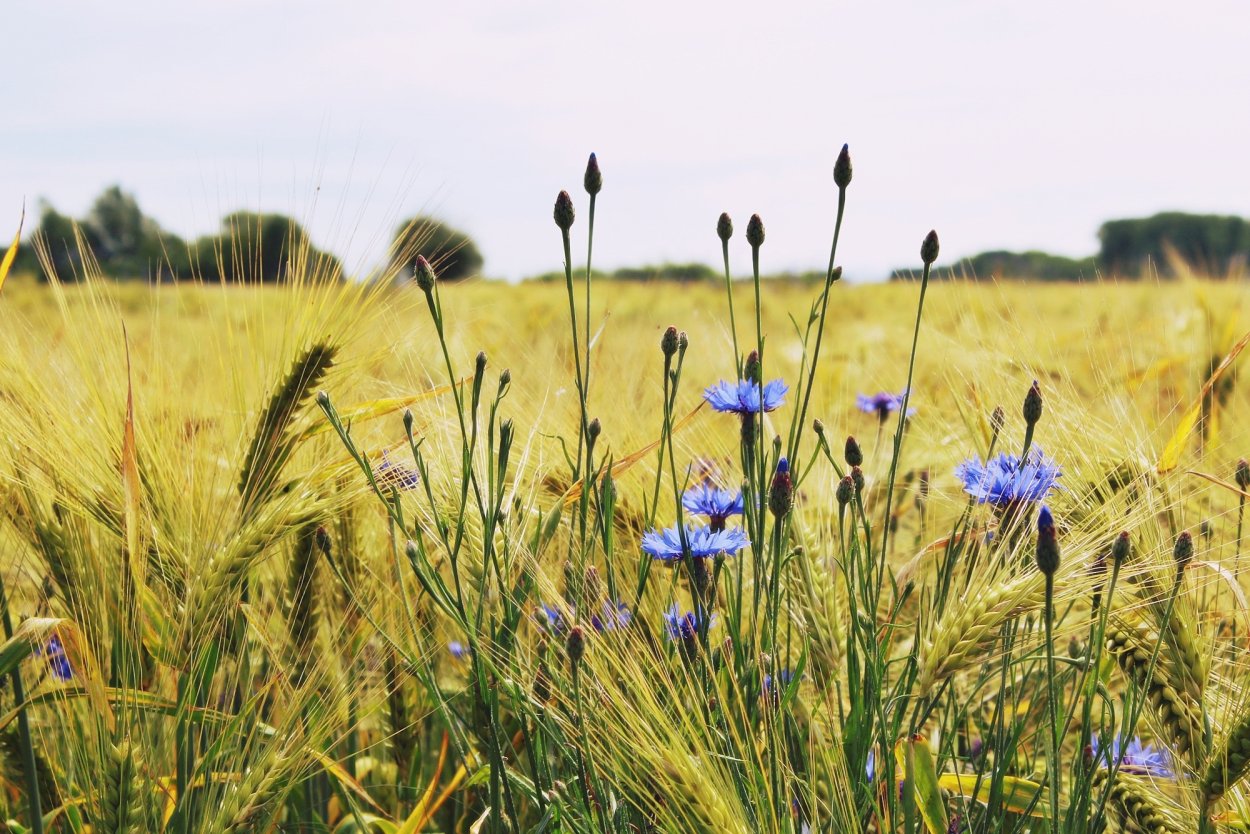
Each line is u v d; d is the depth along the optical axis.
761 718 0.82
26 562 0.95
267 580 1.02
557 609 0.83
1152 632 0.83
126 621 0.87
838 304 4.93
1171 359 1.44
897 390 1.31
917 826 0.81
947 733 0.89
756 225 0.81
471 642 0.81
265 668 1.01
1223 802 0.83
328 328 0.92
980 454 0.95
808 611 0.87
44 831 0.87
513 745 0.90
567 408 0.99
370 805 0.99
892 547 1.04
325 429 0.92
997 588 0.79
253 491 0.90
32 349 0.96
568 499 0.86
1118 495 0.87
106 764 0.82
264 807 0.87
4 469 0.91
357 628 0.95
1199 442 1.08
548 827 0.81
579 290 4.02
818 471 1.01
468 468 0.80
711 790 0.76
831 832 0.79
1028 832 0.84
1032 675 0.96
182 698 0.85
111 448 0.90
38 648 0.91
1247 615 0.86
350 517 0.97
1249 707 0.80
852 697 0.80
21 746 0.85
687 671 0.81
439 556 0.93
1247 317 1.69
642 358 1.31
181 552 0.90
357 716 0.91
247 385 0.95
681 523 0.80
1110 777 0.79
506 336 1.42
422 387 0.97
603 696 0.79
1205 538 0.95
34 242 0.92
